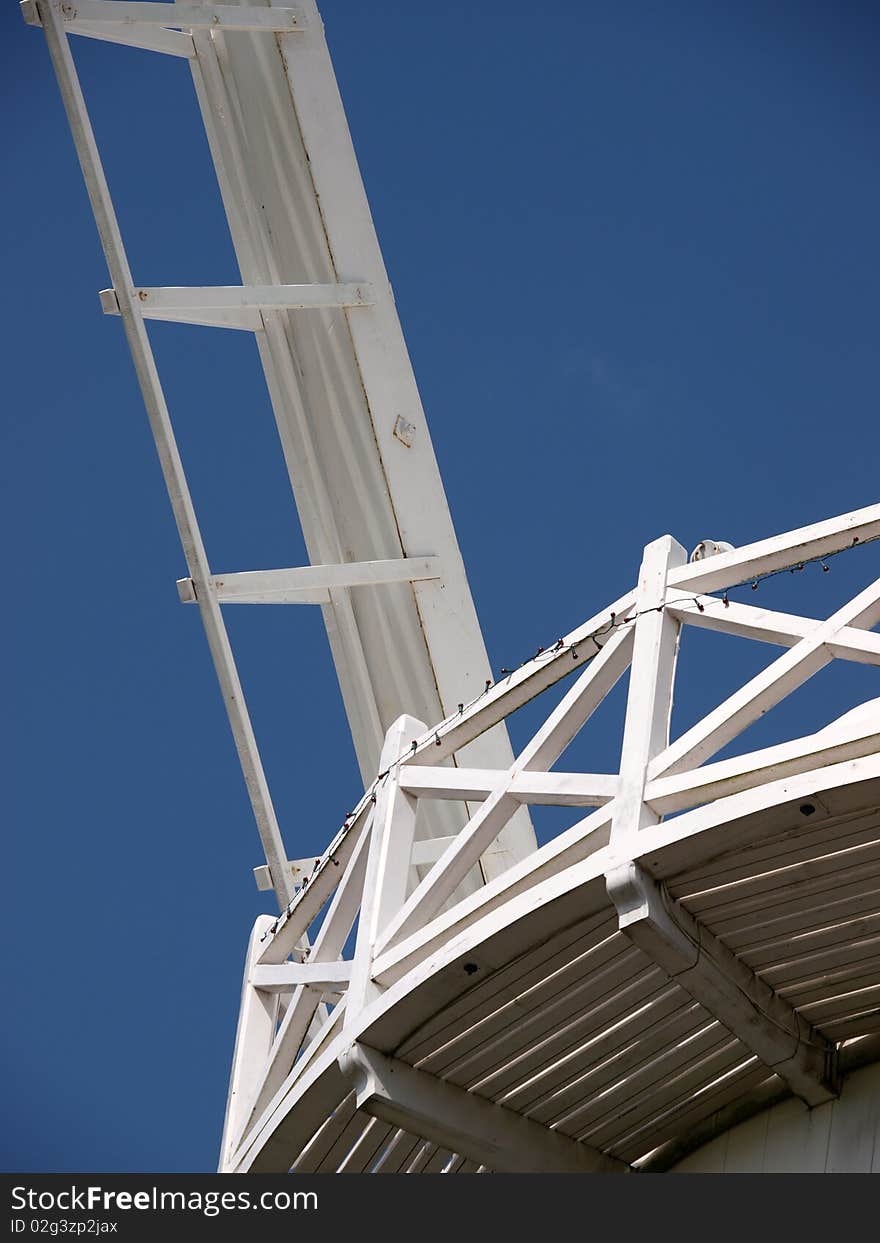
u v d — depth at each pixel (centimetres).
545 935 1027
